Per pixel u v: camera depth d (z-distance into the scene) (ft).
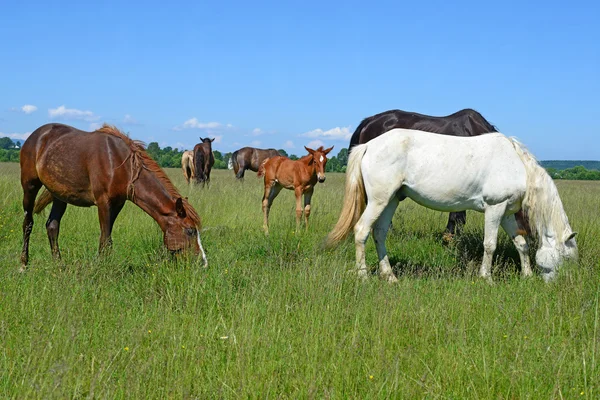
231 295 17.29
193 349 12.74
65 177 21.42
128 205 37.04
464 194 22.59
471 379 11.68
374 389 11.13
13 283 17.44
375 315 15.33
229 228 33.45
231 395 11.00
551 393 11.21
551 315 16.03
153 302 17.03
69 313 14.43
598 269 21.99
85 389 10.84
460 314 15.71
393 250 28.22
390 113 33.47
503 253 26.20
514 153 22.59
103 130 21.72
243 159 88.43
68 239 28.84
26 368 10.84
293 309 16.39
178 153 259.60
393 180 22.48
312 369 11.88
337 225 23.54
